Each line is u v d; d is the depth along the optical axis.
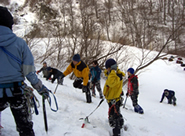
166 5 50.12
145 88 17.23
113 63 3.65
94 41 16.00
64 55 17.55
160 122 5.95
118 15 39.84
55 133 3.09
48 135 2.98
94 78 7.78
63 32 18.25
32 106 2.52
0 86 2.14
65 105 5.06
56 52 18.84
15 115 2.30
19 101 2.25
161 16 41.69
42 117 3.71
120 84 3.74
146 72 22.36
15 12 37.53
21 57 2.25
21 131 2.34
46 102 5.02
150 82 19.23
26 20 34.25
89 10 22.23
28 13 36.97
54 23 21.33
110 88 3.78
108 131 3.77
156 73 22.31
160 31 32.59
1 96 2.15
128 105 8.23
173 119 6.96
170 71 23.58
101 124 4.11
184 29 17.66
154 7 46.72
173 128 5.51
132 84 6.79
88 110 5.03
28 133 2.36
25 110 2.32
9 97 2.21
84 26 15.80
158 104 10.18
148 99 12.55
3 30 2.13
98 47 16.08
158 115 7.23
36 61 18.36
